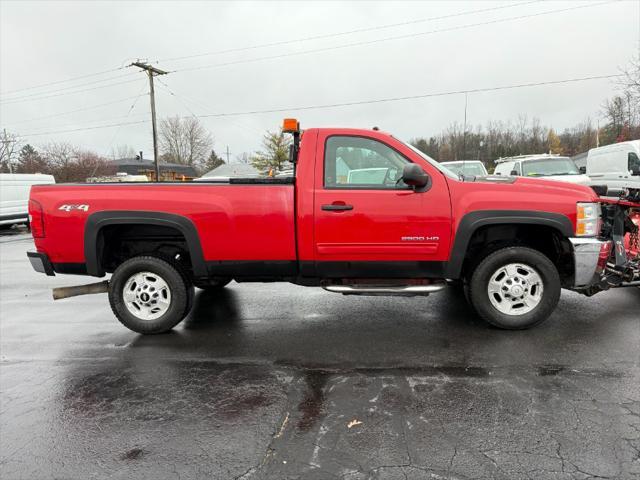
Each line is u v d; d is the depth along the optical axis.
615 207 4.55
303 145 4.14
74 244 4.24
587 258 3.95
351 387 3.19
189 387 3.28
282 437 2.60
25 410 3.01
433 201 3.99
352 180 4.20
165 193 4.18
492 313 4.17
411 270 4.13
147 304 4.43
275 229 4.13
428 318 4.70
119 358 3.88
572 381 3.18
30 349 4.17
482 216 3.95
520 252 4.06
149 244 4.66
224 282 5.59
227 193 4.14
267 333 4.40
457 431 2.60
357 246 4.05
